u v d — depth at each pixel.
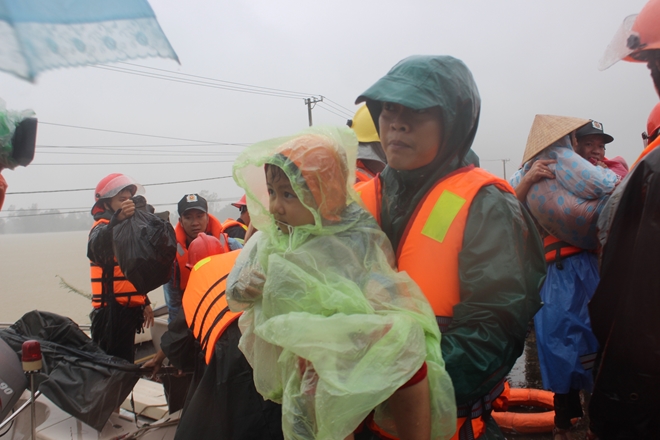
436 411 1.16
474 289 1.23
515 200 1.36
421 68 1.33
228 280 1.48
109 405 2.96
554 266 2.56
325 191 1.27
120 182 4.05
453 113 1.35
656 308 1.28
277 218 1.34
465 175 1.38
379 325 1.12
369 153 2.72
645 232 1.29
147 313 4.25
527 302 1.26
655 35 1.21
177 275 3.78
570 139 2.67
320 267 1.23
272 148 1.42
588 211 2.36
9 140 1.18
